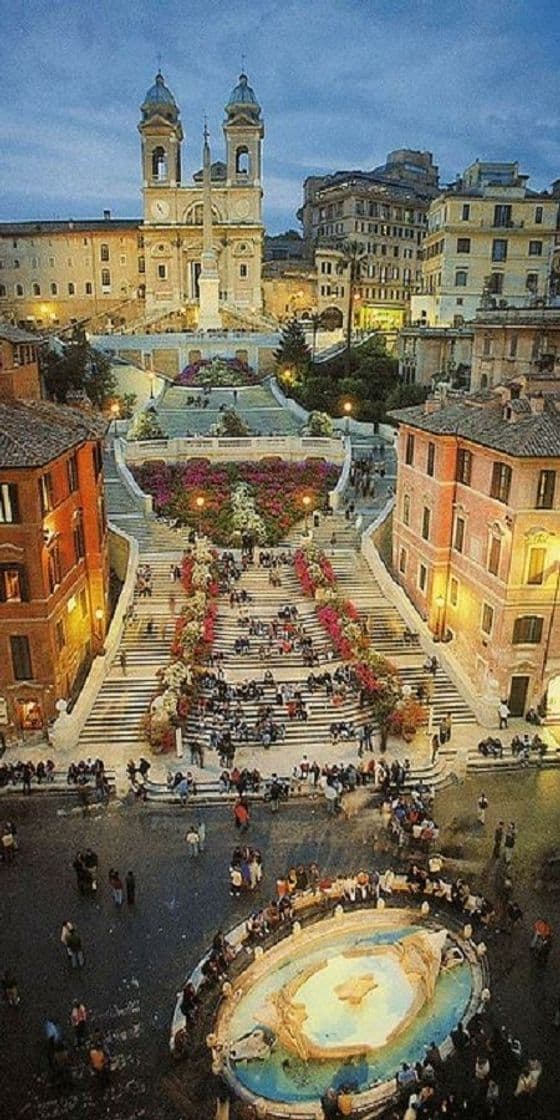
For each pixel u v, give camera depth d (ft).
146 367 319.68
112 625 136.77
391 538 176.14
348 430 248.73
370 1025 71.20
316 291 461.78
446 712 122.11
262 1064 67.62
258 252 420.77
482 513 125.90
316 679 123.95
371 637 139.95
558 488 114.42
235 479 197.98
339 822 97.96
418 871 85.56
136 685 124.47
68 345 285.23
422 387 252.01
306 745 113.19
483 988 73.46
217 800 102.17
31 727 118.01
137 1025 69.46
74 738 112.57
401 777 104.06
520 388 131.34
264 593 152.25
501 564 119.85
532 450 111.04
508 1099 62.28
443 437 133.49
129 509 186.39
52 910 82.84
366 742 111.24
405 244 494.59
